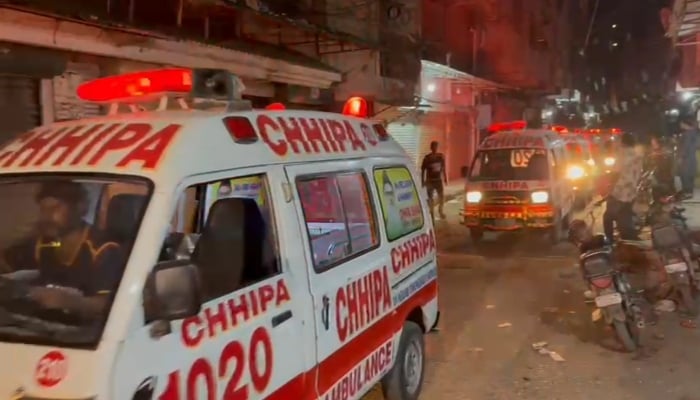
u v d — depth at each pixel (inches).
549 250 449.1
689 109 924.0
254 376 116.6
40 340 95.1
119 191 107.3
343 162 161.9
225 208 123.2
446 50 845.2
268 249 129.7
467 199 467.2
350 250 159.2
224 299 114.1
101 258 103.7
